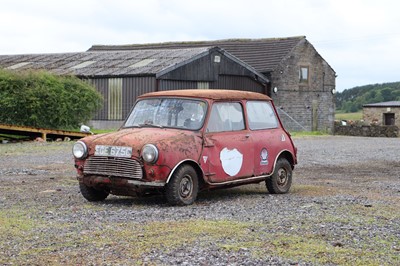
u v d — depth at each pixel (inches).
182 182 369.1
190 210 352.5
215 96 400.8
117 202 386.6
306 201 391.9
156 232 287.7
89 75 1299.2
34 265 233.0
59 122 1044.5
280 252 252.5
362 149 926.4
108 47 2011.6
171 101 404.2
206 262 237.1
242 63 1487.5
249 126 418.3
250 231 291.3
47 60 1454.2
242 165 406.0
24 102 1008.9
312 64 1731.1
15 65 1438.2
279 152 435.2
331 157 770.2
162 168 357.4
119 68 1307.8
